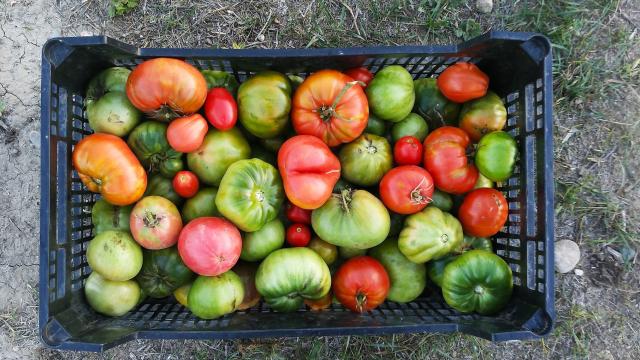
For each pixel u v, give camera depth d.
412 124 0.53
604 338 0.66
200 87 0.46
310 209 0.48
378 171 0.50
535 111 0.48
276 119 0.49
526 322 0.47
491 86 0.55
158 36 0.65
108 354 0.64
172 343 0.64
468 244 0.52
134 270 0.47
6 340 0.64
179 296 0.51
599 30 0.67
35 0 0.66
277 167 0.53
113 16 0.65
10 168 0.65
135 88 0.45
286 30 0.66
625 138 0.67
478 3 0.67
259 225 0.47
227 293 0.47
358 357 0.64
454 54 0.50
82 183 0.52
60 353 0.64
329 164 0.45
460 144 0.50
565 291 0.66
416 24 0.67
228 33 0.65
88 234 0.53
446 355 0.65
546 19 0.67
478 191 0.50
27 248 0.65
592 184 0.67
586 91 0.67
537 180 0.48
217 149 0.48
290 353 0.64
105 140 0.45
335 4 0.66
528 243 0.51
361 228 0.46
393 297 0.52
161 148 0.48
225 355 0.64
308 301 0.51
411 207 0.47
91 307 0.49
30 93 0.66
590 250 0.67
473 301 0.49
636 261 0.67
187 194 0.48
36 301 0.65
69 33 0.65
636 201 0.67
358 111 0.47
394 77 0.50
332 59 0.49
